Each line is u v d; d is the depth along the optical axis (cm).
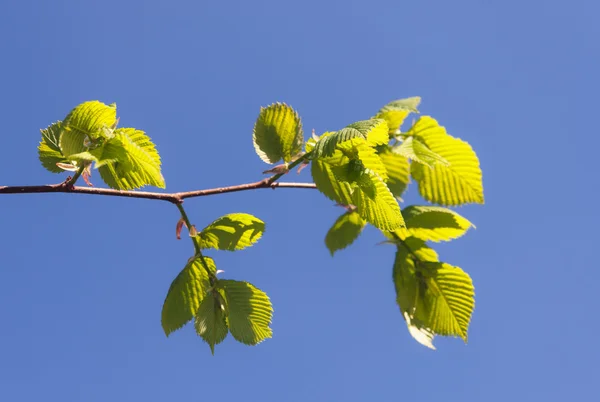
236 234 78
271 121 79
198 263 78
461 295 82
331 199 76
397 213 75
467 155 82
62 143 72
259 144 79
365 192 75
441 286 82
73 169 75
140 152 72
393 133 83
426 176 83
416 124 83
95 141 73
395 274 83
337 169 76
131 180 73
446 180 83
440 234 82
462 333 81
